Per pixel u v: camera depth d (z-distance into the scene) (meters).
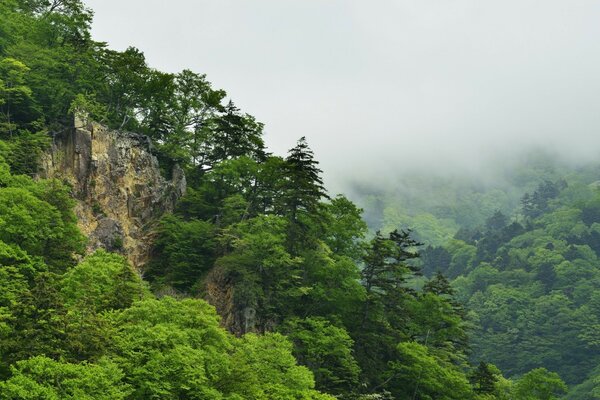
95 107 79.94
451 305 88.44
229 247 77.19
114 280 53.41
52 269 57.44
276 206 81.19
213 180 86.44
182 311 48.00
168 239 77.62
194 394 42.44
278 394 50.34
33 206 58.72
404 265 80.75
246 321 68.25
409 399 72.88
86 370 36.84
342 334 66.31
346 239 83.75
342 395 64.38
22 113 78.94
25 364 35.78
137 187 79.88
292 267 76.12
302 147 80.50
